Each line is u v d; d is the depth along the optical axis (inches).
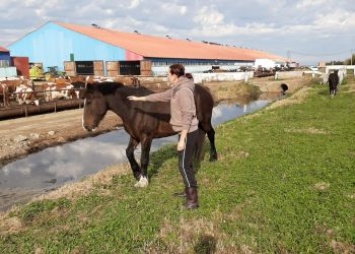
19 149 490.3
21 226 230.7
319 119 543.5
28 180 387.9
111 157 476.1
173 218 220.4
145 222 217.5
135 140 279.6
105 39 2250.2
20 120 703.1
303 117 574.6
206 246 193.0
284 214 216.5
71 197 268.7
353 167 293.7
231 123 562.9
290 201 232.4
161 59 2311.8
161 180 289.0
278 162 316.2
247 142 405.1
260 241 192.7
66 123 673.6
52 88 924.0
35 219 239.5
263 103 1144.8
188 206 228.7
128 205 242.2
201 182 276.4
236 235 199.2
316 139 399.9
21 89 844.6
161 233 206.5
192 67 2637.8
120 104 259.6
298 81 1593.3
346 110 623.2
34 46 2411.4
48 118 731.4
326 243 187.3
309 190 249.1
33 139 538.6
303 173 285.6
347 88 1052.5
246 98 1316.4
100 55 2231.8
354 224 201.5
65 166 438.3
